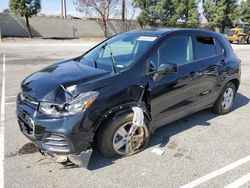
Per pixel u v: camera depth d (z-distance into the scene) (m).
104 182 3.29
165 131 4.73
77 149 3.27
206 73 4.78
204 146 4.25
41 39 28.34
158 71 3.84
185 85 4.41
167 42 4.27
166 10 34.06
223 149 4.17
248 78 9.75
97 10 32.19
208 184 3.31
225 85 5.42
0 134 4.48
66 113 3.18
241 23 38.25
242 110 6.01
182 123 5.11
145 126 3.91
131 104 3.63
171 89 4.18
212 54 5.05
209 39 5.05
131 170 3.54
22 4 26.98
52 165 3.61
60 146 3.22
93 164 3.63
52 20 31.27
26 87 3.61
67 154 3.29
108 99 3.39
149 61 3.95
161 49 4.16
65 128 3.15
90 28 33.75
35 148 4.04
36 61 12.32
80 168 3.55
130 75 3.70
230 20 37.50
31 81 3.68
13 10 27.33
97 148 3.70
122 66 3.87
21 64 11.34
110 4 32.59
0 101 6.23
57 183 3.25
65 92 3.26
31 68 10.43
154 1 33.94
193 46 4.67
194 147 4.20
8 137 4.38
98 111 3.31
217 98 5.37
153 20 34.31
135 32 4.77
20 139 4.32
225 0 36.59
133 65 3.80
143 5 33.81
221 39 5.36
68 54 15.47
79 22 32.88
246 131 4.86
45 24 30.97
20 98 3.66
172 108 4.34
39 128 3.23
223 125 5.09
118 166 3.62
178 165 3.69
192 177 3.44
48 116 3.20
